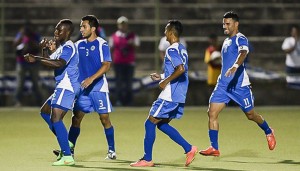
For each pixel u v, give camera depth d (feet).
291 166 100.68
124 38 203.00
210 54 197.98
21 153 114.52
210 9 236.02
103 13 234.58
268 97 210.38
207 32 231.09
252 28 233.14
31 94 205.46
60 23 99.86
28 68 202.28
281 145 124.88
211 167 99.40
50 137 136.67
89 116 179.11
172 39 99.30
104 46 104.53
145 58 225.15
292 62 205.98
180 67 96.37
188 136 138.92
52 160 106.32
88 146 123.85
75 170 95.81
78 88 100.42
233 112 189.57
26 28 200.64
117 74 205.05
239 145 124.98
